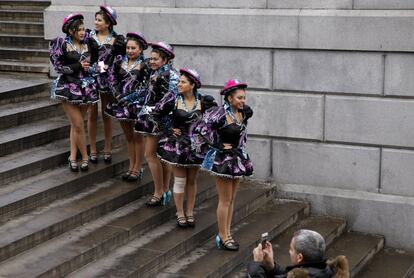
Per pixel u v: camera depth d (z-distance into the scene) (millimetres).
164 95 9891
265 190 12391
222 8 12680
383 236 12156
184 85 9648
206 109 9891
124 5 13453
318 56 12109
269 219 11586
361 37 11719
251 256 10391
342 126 12148
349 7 11812
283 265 10273
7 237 8906
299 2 12141
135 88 10641
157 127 10031
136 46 10555
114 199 10477
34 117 12195
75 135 10828
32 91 12898
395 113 11773
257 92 12625
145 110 10234
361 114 11992
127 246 9742
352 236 12141
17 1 15625
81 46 10758
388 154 11938
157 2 13164
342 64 11977
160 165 10531
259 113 12648
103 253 9391
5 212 9445
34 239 9117
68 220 9656
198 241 10266
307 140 12445
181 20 12906
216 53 12789
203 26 12750
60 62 10602
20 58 14570
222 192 9812
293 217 11922
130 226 9930
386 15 11531
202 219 10781
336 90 12086
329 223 12094
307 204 12445
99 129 12688
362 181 12188
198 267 9555
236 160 9602
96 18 10922
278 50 12352
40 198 10016
